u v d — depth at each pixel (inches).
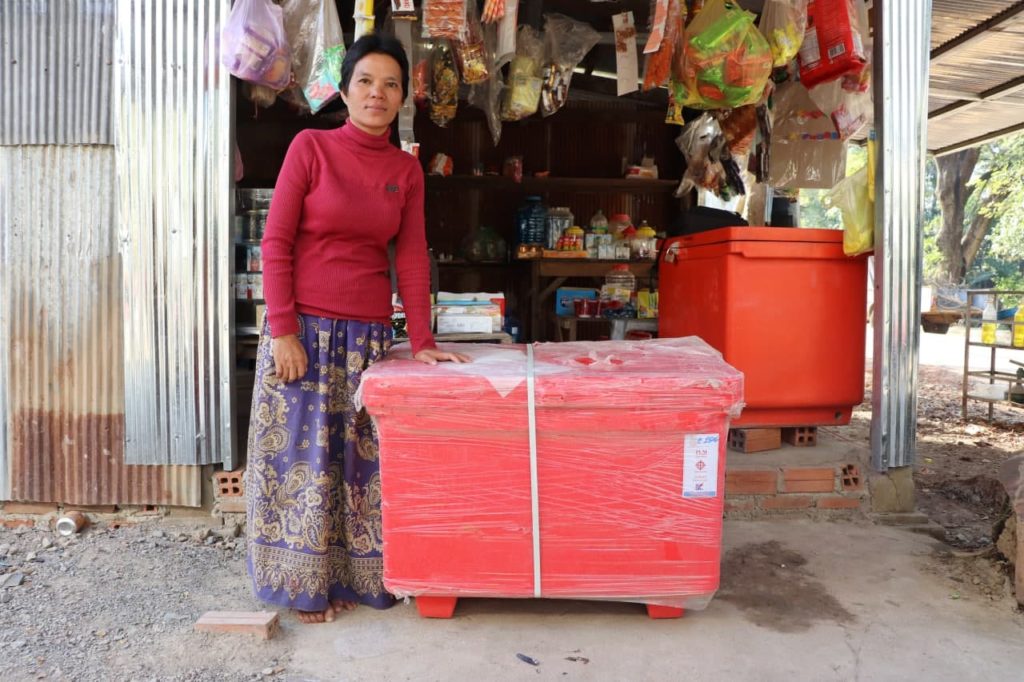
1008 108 262.4
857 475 135.7
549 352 105.4
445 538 92.6
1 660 84.5
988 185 719.1
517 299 244.1
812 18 138.3
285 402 94.7
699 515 92.0
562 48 166.9
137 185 119.6
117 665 84.4
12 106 121.6
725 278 136.2
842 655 88.6
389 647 89.6
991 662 87.3
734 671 85.0
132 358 121.6
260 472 95.0
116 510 126.6
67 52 121.1
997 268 895.1
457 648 89.4
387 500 92.2
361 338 97.3
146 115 118.8
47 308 123.2
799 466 134.3
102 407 124.3
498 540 92.4
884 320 132.1
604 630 94.0
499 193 243.4
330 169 93.2
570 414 88.6
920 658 88.0
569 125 245.0
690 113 233.0
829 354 138.5
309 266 95.0
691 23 143.9
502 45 135.8
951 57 216.2
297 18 120.3
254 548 95.9
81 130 121.3
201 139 119.1
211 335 121.3
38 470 125.0
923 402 283.9
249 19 113.1
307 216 94.0
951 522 137.5
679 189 215.6
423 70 148.9
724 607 100.5
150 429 122.7
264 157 221.9
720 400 88.2
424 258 102.5
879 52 129.9
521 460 90.8
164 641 89.7
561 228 226.7
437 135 242.2
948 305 642.2
